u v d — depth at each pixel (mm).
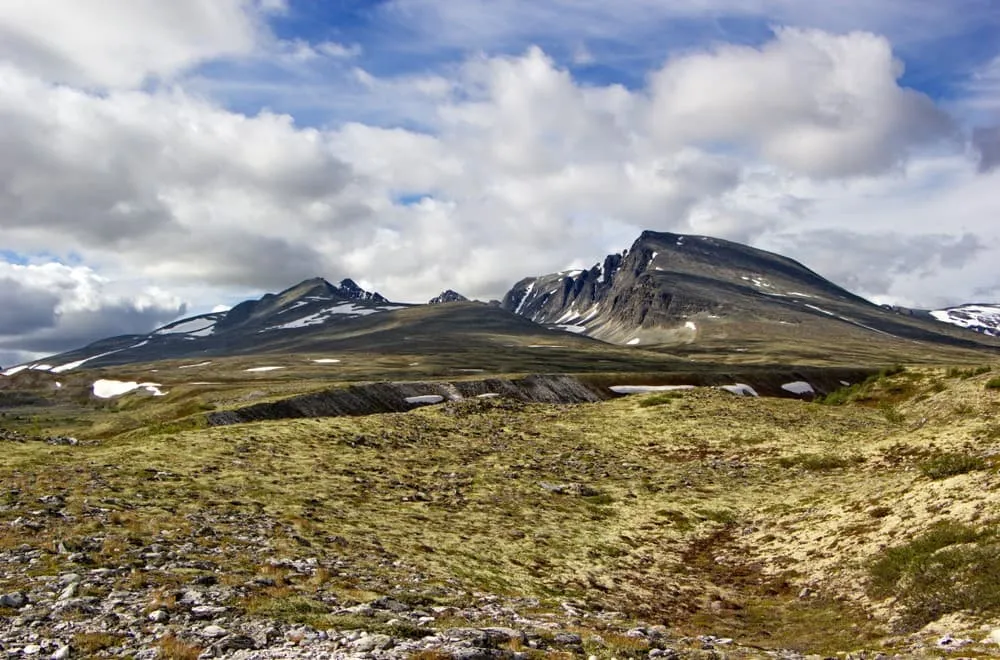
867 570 29391
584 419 86125
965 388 85625
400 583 25641
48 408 176625
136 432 66938
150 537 26875
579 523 43625
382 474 50469
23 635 16312
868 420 86812
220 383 195625
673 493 53531
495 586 28297
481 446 66625
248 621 18297
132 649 15734
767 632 26078
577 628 21469
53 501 30844
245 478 42406
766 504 47969
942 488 34625
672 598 30609
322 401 96312
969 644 20031
